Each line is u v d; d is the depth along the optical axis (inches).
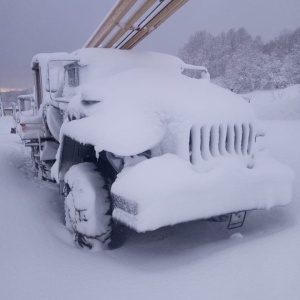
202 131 113.1
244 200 108.0
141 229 89.9
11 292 80.9
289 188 118.4
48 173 225.8
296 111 638.5
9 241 110.0
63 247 111.4
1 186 189.5
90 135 113.7
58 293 81.0
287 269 83.6
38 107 300.2
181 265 97.7
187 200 96.4
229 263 91.4
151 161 102.7
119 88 138.3
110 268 96.1
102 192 119.0
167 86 134.8
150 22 189.5
